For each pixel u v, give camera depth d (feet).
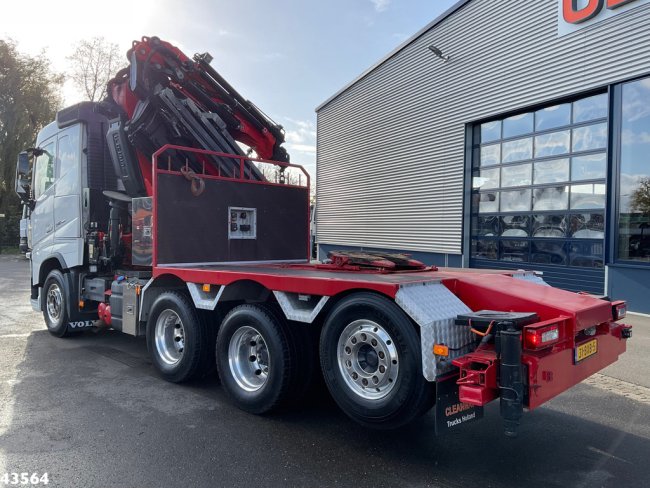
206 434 13.00
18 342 23.54
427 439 12.91
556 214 37.73
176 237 18.65
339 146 66.59
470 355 10.21
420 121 51.65
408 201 54.08
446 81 47.78
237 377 14.97
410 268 15.78
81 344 23.17
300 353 13.94
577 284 36.14
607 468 11.39
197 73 22.18
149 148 21.71
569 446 12.58
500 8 41.39
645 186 31.07
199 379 17.87
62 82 115.85
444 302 11.37
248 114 24.27
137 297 18.95
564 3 35.40
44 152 26.21
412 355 10.64
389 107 56.44
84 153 23.25
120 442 12.41
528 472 11.16
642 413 14.99
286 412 14.75
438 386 10.29
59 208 24.50
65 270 24.27
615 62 32.37
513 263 41.73
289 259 22.75
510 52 40.57
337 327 12.23
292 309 13.50
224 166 21.71
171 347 17.89
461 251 46.65
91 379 17.71
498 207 43.19
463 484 10.57
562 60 36.09
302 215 23.44
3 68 108.99
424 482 10.63
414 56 52.06
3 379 17.61
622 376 18.66
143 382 17.48
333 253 16.87
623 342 13.57
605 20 32.96
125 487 10.23
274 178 23.45
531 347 9.73
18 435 12.75
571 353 10.87
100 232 22.89
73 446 12.14
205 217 19.60
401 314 10.96
